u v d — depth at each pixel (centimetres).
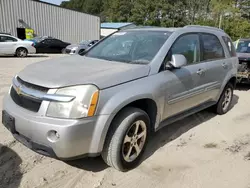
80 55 394
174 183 284
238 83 797
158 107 322
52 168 298
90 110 249
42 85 255
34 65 324
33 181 273
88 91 250
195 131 430
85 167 304
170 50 346
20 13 2222
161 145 373
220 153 357
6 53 1506
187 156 344
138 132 308
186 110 395
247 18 5109
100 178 285
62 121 242
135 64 321
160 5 5528
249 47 837
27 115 256
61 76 267
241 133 431
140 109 304
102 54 381
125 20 6662
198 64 400
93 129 254
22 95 270
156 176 296
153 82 310
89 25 2895
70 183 274
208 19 5266
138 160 314
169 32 369
